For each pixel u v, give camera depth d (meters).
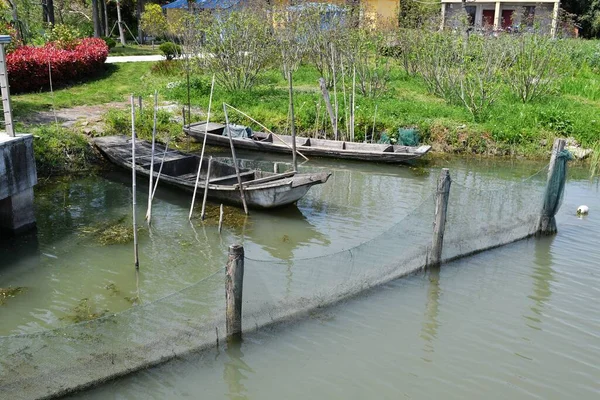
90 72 24.00
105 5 36.50
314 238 10.73
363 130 17.11
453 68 19.75
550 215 10.94
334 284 8.27
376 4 29.72
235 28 20.94
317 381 6.78
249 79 21.48
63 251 9.91
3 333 7.48
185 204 12.25
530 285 9.09
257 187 11.45
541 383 6.81
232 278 6.94
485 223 10.12
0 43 9.80
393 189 13.62
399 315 8.21
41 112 17.62
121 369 6.46
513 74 19.61
